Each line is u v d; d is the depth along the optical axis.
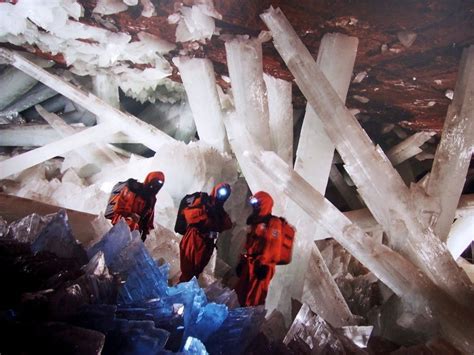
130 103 10.30
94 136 8.23
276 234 3.87
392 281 4.72
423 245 4.75
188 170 6.23
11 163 7.73
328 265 7.04
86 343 1.60
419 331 4.59
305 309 3.10
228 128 5.97
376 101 7.20
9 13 5.28
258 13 4.61
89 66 7.71
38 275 2.07
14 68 9.14
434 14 4.19
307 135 5.19
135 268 2.47
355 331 3.77
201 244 3.84
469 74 4.90
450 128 5.12
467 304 4.59
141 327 1.88
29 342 1.58
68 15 5.40
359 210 7.73
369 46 5.11
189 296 2.37
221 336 2.49
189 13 4.75
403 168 9.54
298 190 4.71
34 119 10.21
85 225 4.32
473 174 9.75
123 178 7.71
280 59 5.72
